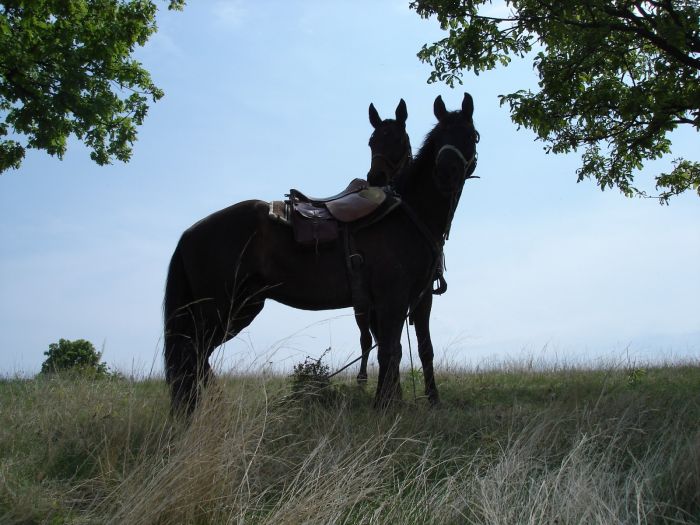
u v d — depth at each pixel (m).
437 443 5.13
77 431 4.84
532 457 4.20
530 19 11.55
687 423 5.29
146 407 5.34
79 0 15.28
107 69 16.25
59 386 6.78
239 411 4.19
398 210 6.49
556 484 3.60
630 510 3.67
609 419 5.00
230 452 3.83
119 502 3.63
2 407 5.77
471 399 7.37
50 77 15.06
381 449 4.36
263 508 3.93
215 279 6.04
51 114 14.93
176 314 6.06
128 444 4.37
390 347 6.23
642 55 13.84
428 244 6.48
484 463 4.49
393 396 5.92
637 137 12.35
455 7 11.96
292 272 6.24
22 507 3.71
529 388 8.10
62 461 4.61
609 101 12.07
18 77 14.66
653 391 7.14
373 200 6.32
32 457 4.59
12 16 14.84
